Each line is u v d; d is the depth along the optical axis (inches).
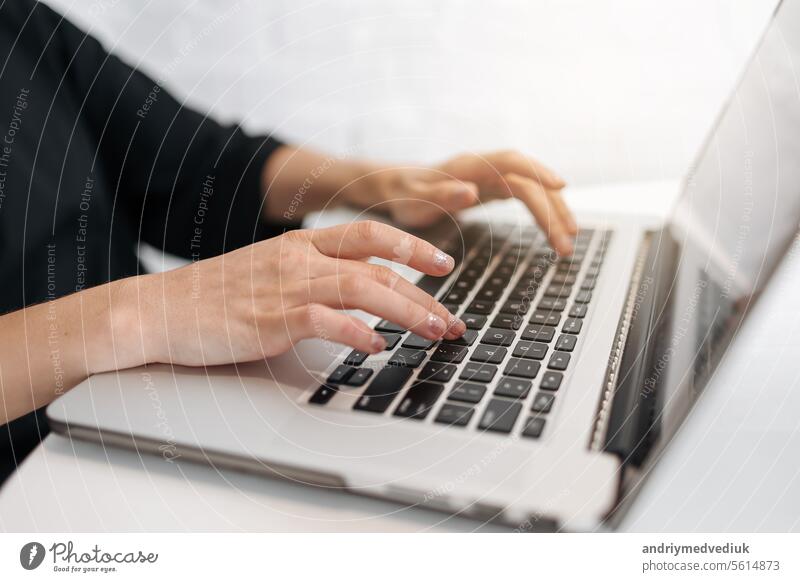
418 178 27.1
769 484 11.4
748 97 21.5
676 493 11.1
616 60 49.5
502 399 12.5
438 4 49.8
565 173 46.8
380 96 49.8
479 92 50.8
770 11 46.6
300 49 47.6
